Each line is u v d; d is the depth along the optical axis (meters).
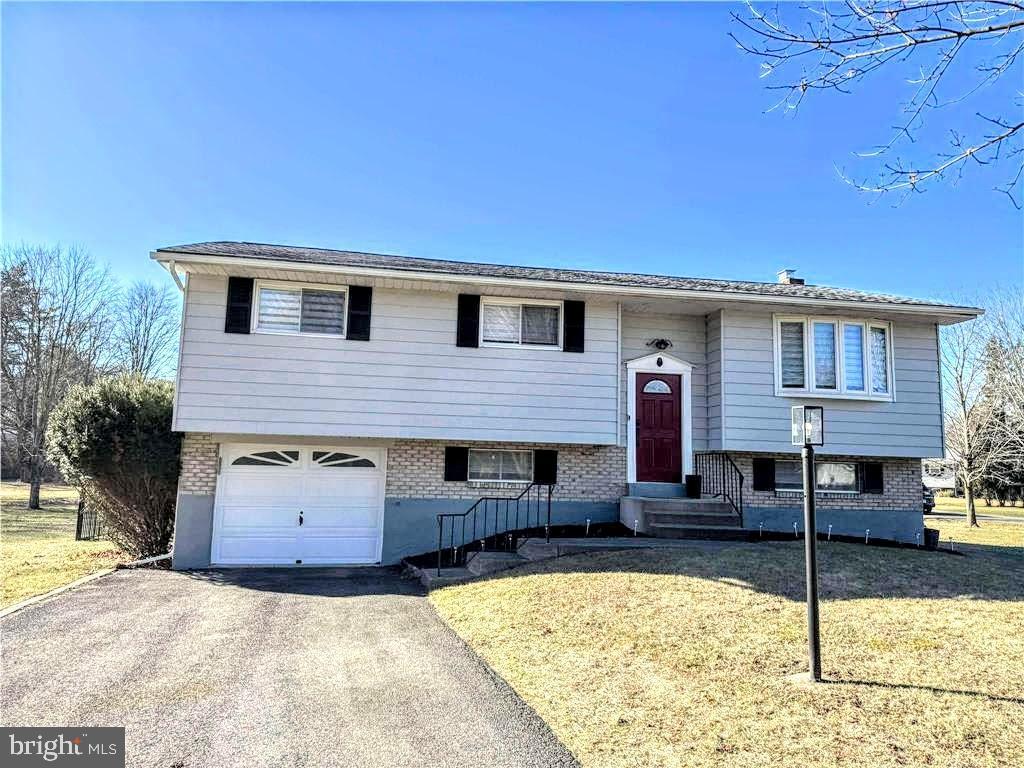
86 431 12.07
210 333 11.89
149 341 36.09
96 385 12.91
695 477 13.38
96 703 5.14
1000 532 20.28
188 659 6.32
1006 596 7.61
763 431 13.44
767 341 13.74
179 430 11.59
